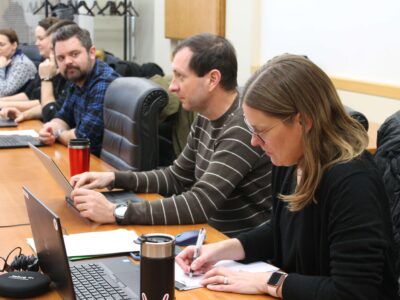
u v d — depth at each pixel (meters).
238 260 1.78
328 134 1.53
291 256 1.68
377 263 1.45
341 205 1.49
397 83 3.67
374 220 1.47
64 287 1.41
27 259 1.63
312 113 1.49
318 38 4.30
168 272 1.33
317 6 4.28
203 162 2.35
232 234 2.25
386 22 3.71
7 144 3.29
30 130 3.81
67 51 3.45
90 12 6.70
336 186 1.50
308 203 1.57
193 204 2.10
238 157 2.13
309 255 1.61
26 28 6.74
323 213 1.54
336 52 4.14
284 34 4.66
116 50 7.21
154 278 1.32
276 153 1.54
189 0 5.65
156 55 6.60
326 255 1.56
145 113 2.91
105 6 6.91
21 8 6.70
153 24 6.65
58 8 6.48
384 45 3.74
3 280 1.50
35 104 4.47
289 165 1.59
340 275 1.46
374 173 1.53
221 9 5.20
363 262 1.45
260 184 2.19
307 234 1.60
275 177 1.78
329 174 1.52
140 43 7.00
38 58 6.04
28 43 6.75
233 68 2.24
